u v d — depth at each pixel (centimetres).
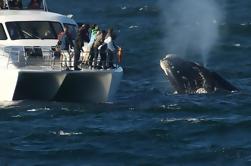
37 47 12350
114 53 12631
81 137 10538
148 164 9650
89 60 12294
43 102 12200
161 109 11819
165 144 10250
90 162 9725
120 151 10006
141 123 11100
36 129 10906
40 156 9906
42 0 13138
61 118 11450
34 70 11919
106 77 12231
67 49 12344
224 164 9619
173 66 12769
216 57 16838
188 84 12688
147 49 17712
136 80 14462
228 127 10819
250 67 15612
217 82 12719
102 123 11162
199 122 11006
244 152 9912
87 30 12600
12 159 9825
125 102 12381
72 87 12200
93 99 12312
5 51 12169
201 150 9994
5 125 11125
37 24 12575
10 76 12031
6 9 12900
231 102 12094
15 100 12175
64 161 9756
